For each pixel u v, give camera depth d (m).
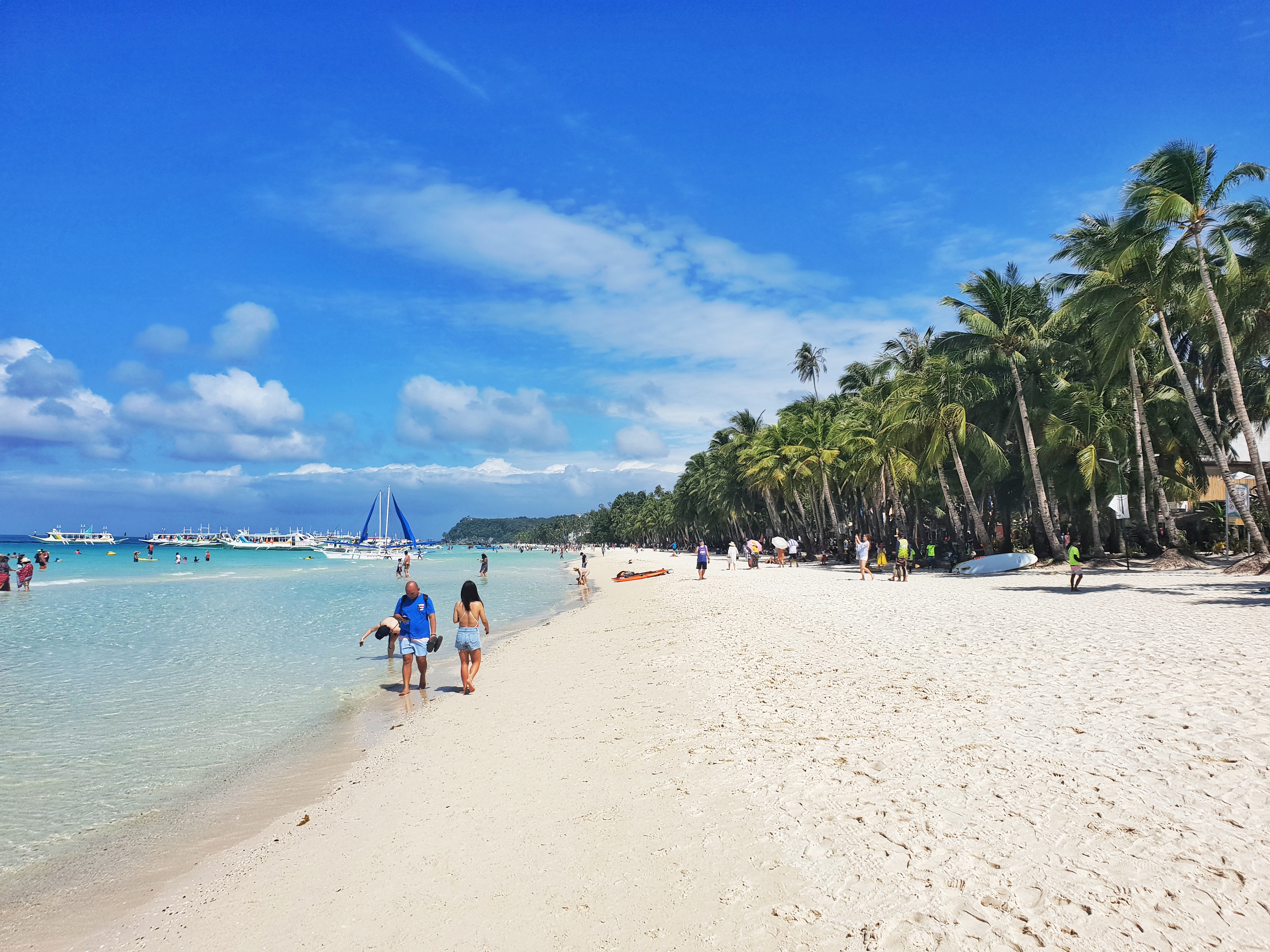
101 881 5.36
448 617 23.45
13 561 76.19
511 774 6.82
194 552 144.62
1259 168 19.16
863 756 6.11
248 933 4.34
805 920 3.75
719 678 10.16
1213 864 3.87
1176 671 8.16
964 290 30.61
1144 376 29.66
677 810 5.41
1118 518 28.88
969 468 40.31
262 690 12.16
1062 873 3.91
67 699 11.59
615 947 3.72
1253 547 20.89
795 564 48.28
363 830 5.83
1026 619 13.69
